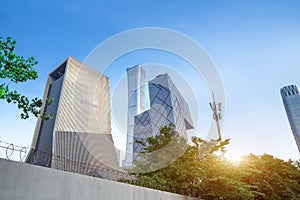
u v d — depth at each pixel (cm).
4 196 306
